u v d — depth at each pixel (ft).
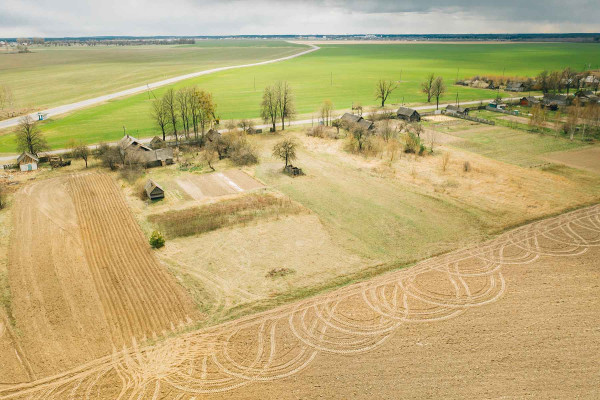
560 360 117.50
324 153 317.01
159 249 178.60
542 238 186.19
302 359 119.24
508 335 127.34
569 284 151.94
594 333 127.44
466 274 159.43
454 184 250.98
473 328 130.52
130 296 147.74
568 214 209.26
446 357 119.03
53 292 149.48
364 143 326.44
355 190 242.99
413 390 108.06
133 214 212.02
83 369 116.06
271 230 194.39
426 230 195.21
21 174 269.44
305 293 148.97
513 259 169.58
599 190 238.68
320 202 226.17
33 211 214.69
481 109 481.87
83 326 132.98
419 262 168.76
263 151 322.34
